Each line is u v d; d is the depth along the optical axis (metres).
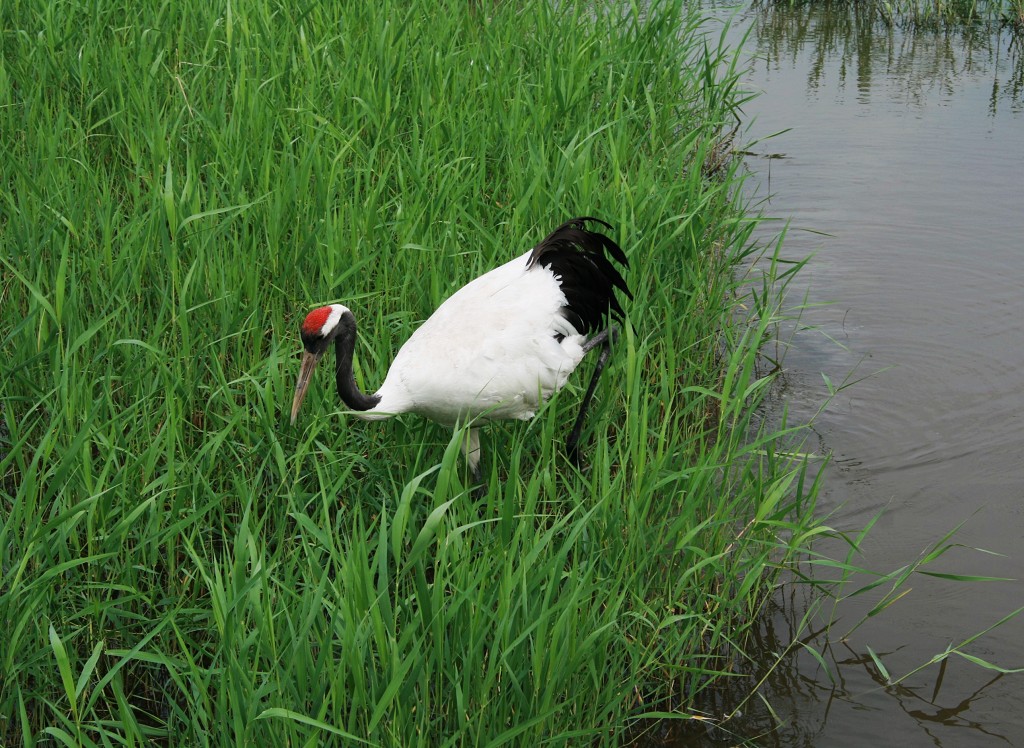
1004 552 5.48
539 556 4.38
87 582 4.48
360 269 6.01
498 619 3.73
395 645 3.44
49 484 4.83
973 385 7.03
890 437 6.52
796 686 4.71
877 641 4.95
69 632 4.38
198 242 5.93
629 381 4.80
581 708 4.05
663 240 6.24
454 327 5.18
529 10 9.95
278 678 3.58
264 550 4.00
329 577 4.55
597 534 4.57
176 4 8.92
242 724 3.38
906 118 11.90
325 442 5.23
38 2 8.75
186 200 6.13
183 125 7.43
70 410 4.66
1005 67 13.73
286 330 5.95
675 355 6.23
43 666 4.25
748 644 4.95
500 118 7.49
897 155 10.82
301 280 5.94
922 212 9.55
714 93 9.16
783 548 5.45
